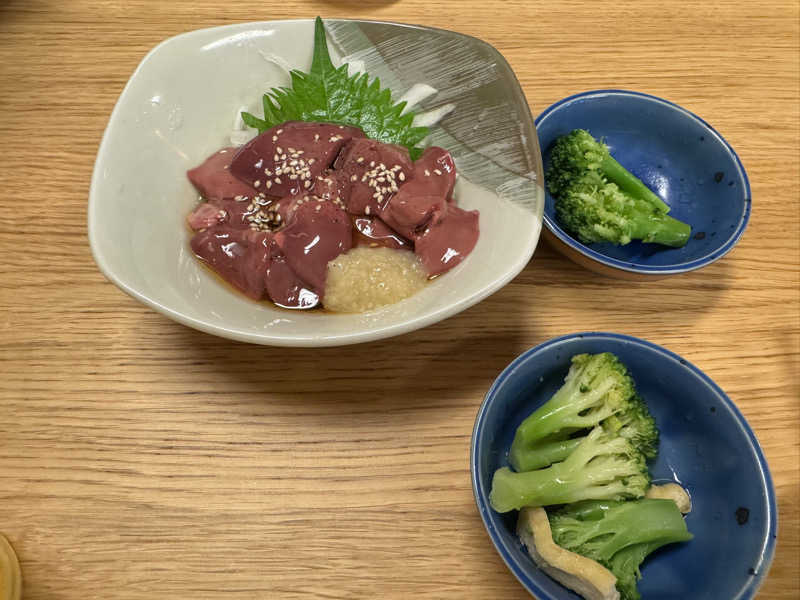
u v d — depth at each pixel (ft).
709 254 0.77
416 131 0.84
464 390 0.77
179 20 1.01
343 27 0.83
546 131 0.88
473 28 1.03
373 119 0.85
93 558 0.67
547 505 0.66
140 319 0.80
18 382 0.76
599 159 0.84
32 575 0.66
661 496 0.68
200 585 0.66
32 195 0.87
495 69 0.79
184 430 0.74
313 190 0.80
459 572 0.68
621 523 0.64
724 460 0.68
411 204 0.75
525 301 0.83
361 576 0.67
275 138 0.81
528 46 1.02
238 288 0.74
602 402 0.69
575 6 1.07
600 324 0.83
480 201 0.78
